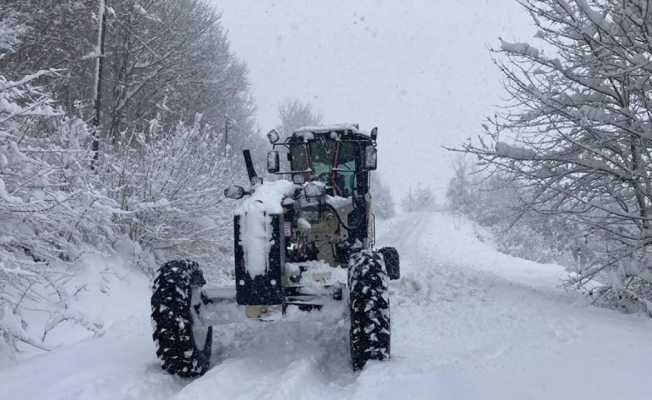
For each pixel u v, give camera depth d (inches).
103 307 272.7
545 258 796.6
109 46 723.4
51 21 641.0
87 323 211.0
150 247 371.2
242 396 140.9
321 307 170.9
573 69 277.1
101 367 163.5
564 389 137.1
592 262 282.2
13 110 212.2
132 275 331.3
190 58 814.5
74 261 274.8
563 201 283.6
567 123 282.2
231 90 931.3
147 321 246.5
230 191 172.7
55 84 639.1
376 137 252.5
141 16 717.3
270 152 227.8
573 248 296.0
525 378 147.9
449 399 132.3
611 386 137.6
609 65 257.3
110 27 709.3
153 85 772.0
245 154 198.7
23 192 225.6
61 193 233.9
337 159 247.0
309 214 192.7
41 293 249.0
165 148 382.9
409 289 318.3
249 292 159.8
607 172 269.9
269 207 163.0
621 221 269.9
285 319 169.0
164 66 764.0
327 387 153.0
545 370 155.3
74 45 687.7
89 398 135.3
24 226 236.8
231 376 156.3
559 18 267.3
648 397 128.6
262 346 197.6
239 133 978.7
